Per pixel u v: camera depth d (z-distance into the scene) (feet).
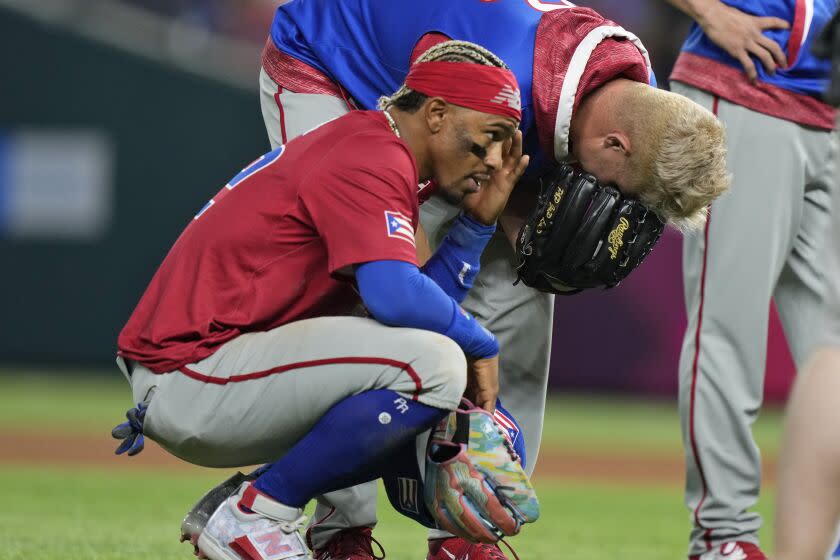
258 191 34.06
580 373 156.66
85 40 162.71
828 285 20.93
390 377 31.89
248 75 164.14
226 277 33.91
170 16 172.86
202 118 160.66
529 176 40.78
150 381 34.01
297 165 33.71
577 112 38.06
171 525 54.13
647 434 128.77
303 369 32.35
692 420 46.39
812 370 20.44
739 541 45.39
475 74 32.99
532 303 43.37
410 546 49.90
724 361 46.01
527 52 38.47
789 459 20.11
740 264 45.78
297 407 32.55
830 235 21.18
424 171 34.53
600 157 37.24
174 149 161.58
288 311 33.88
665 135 35.83
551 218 36.88
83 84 163.32
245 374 32.81
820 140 46.24
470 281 35.91
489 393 34.96
